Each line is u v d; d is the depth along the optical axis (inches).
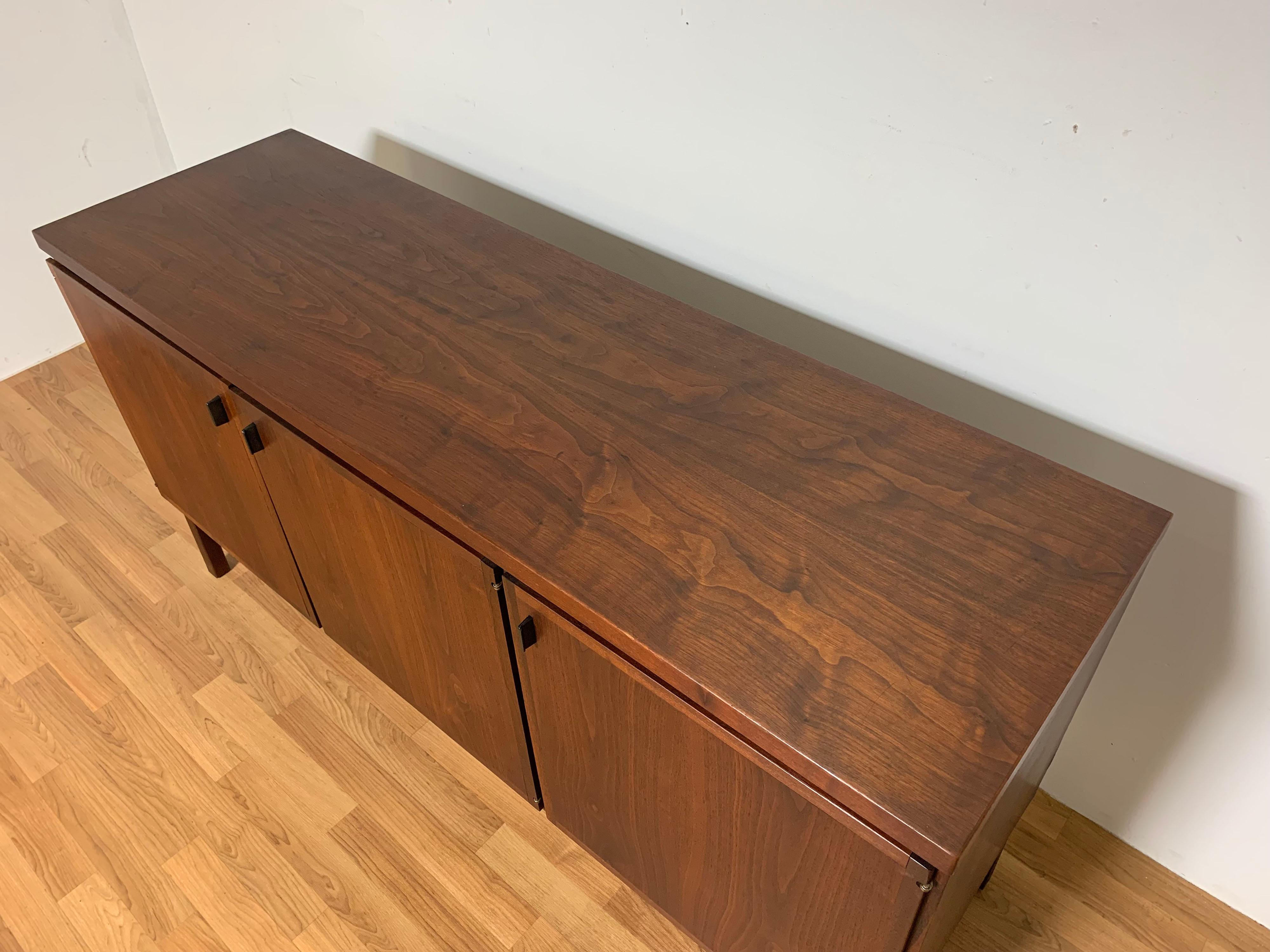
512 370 40.0
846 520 34.0
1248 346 34.1
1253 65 29.3
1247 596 39.8
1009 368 40.6
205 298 44.0
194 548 68.8
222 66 69.4
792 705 28.8
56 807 54.9
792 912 34.8
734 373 39.8
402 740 57.7
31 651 62.6
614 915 50.5
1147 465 39.3
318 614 54.6
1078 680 33.1
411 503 36.4
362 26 55.4
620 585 32.1
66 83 74.6
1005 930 49.4
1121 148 32.9
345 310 43.1
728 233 46.3
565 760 40.7
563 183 52.2
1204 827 48.3
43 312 82.0
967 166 36.6
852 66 37.1
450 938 49.8
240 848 53.1
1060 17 31.7
